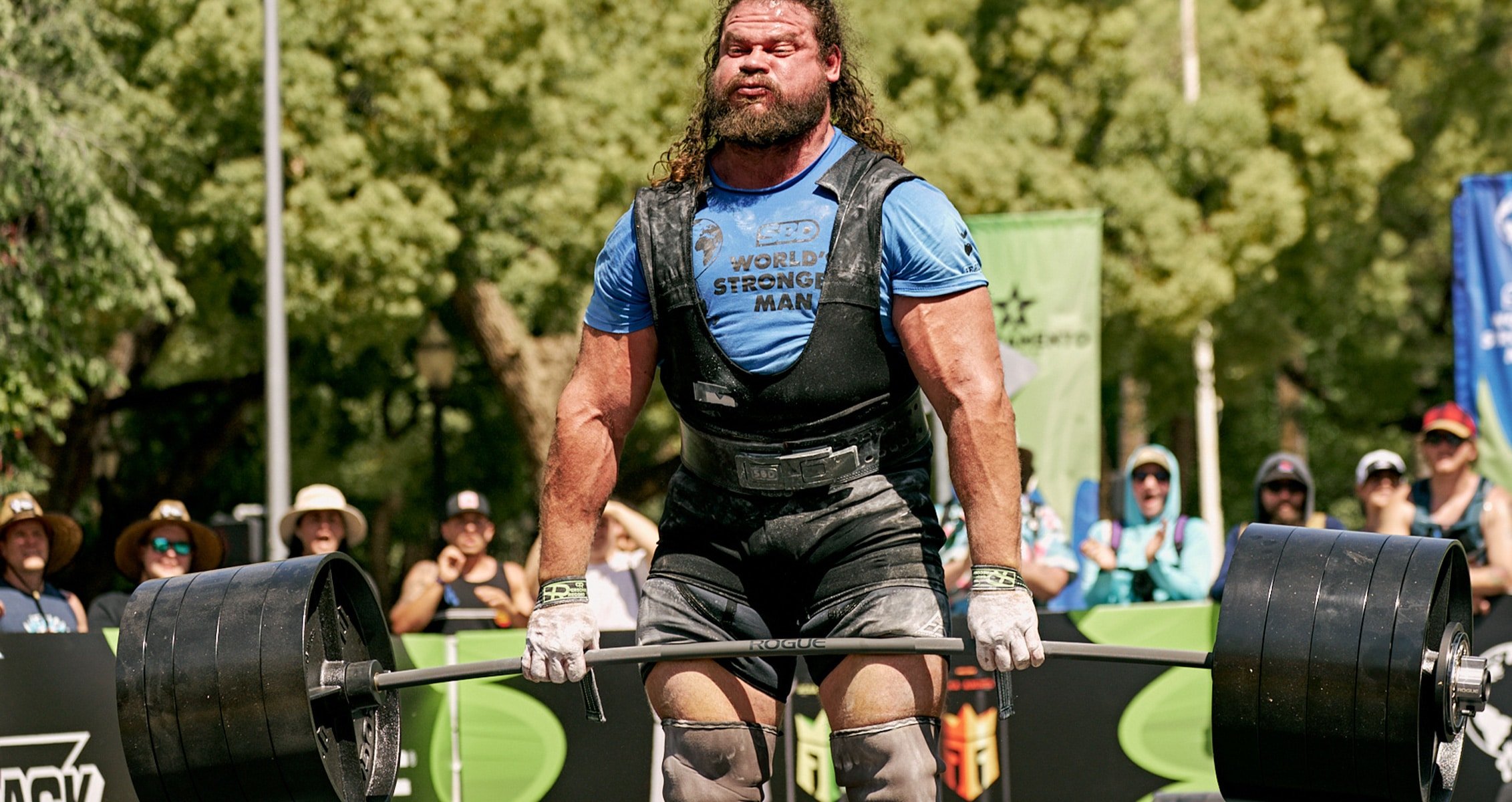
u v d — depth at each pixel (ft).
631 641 36.45
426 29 85.10
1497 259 56.24
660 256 18.30
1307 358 147.02
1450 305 131.34
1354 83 107.45
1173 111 103.50
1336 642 17.83
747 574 18.81
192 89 82.69
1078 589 45.39
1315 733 17.97
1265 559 18.53
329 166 84.02
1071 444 66.95
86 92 65.10
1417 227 128.88
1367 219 113.39
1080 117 105.50
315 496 44.52
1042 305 67.77
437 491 87.15
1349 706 17.78
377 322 86.63
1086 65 105.29
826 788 35.81
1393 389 133.28
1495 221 56.29
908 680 18.01
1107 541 41.78
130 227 63.57
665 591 18.94
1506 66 123.44
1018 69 106.32
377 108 86.38
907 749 17.89
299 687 18.33
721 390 18.21
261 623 18.51
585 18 92.02
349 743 19.52
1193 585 40.81
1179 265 101.24
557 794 36.24
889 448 18.57
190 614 18.76
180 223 85.76
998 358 17.99
